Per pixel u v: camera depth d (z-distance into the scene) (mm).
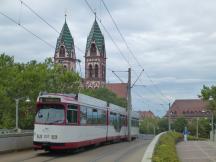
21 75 59594
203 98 65375
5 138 29094
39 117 29578
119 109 49875
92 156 28750
